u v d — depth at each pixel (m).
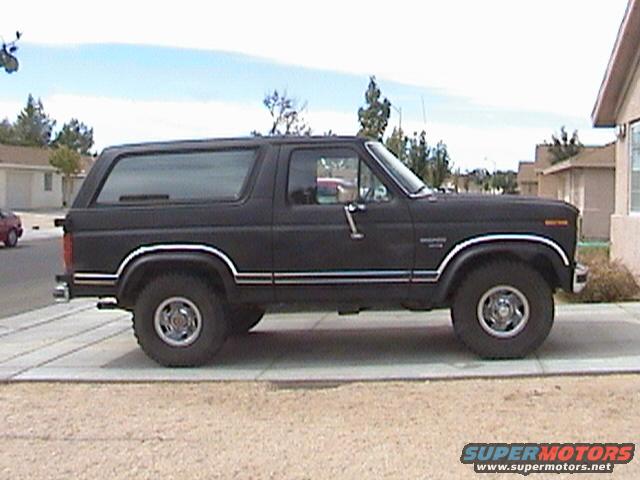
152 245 7.92
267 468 5.08
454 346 8.69
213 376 7.63
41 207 56.09
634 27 12.72
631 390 6.59
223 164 8.03
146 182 8.08
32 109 99.62
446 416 6.05
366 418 6.09
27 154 55.88
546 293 7.77
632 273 12.54
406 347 8.75
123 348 9.23
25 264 21.47
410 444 5.45
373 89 41.72
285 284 7.85
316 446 5.48
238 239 7.84
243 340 9.43
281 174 7.90
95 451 5.52
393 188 7.79
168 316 8.08
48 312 12.46
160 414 6.41
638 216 13.28
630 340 8.54
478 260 7.82
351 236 7.75
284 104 39.28
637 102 13.26
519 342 7.78
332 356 8.41
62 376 7.75
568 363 7.50
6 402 6.90
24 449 5.61
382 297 7.81
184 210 7.93
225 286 7.90
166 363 8.07
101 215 8.01
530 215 7.68
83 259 8.02
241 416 6.28
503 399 6.46
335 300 7.86
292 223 7.80
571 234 7.71
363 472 4.96
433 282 7.75
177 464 5.21
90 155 78.81
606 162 29.38
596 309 10.66
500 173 68.12
